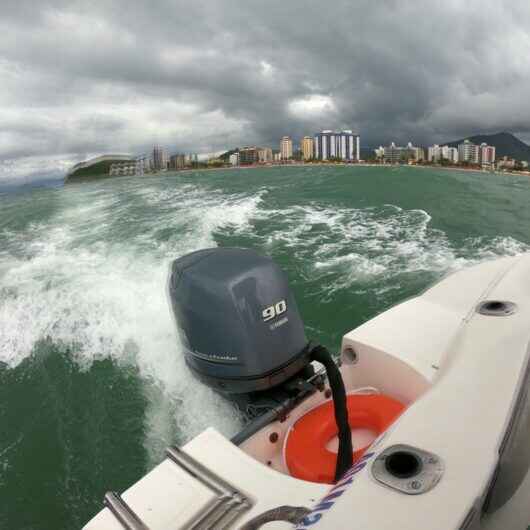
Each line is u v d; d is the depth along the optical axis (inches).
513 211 311.6
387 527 25.9
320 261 202.7
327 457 61.2
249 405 74.2
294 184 522.6
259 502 44.8
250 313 72.4
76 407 111.2
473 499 26.8
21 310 164.6
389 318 79.7
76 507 84.2
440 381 43.4
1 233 304.8
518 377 39.9
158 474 50.1
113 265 203.9
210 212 323.6
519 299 68.6
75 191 613.0
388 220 283.4
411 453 31.8
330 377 66.2
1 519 82.8
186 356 83.0
